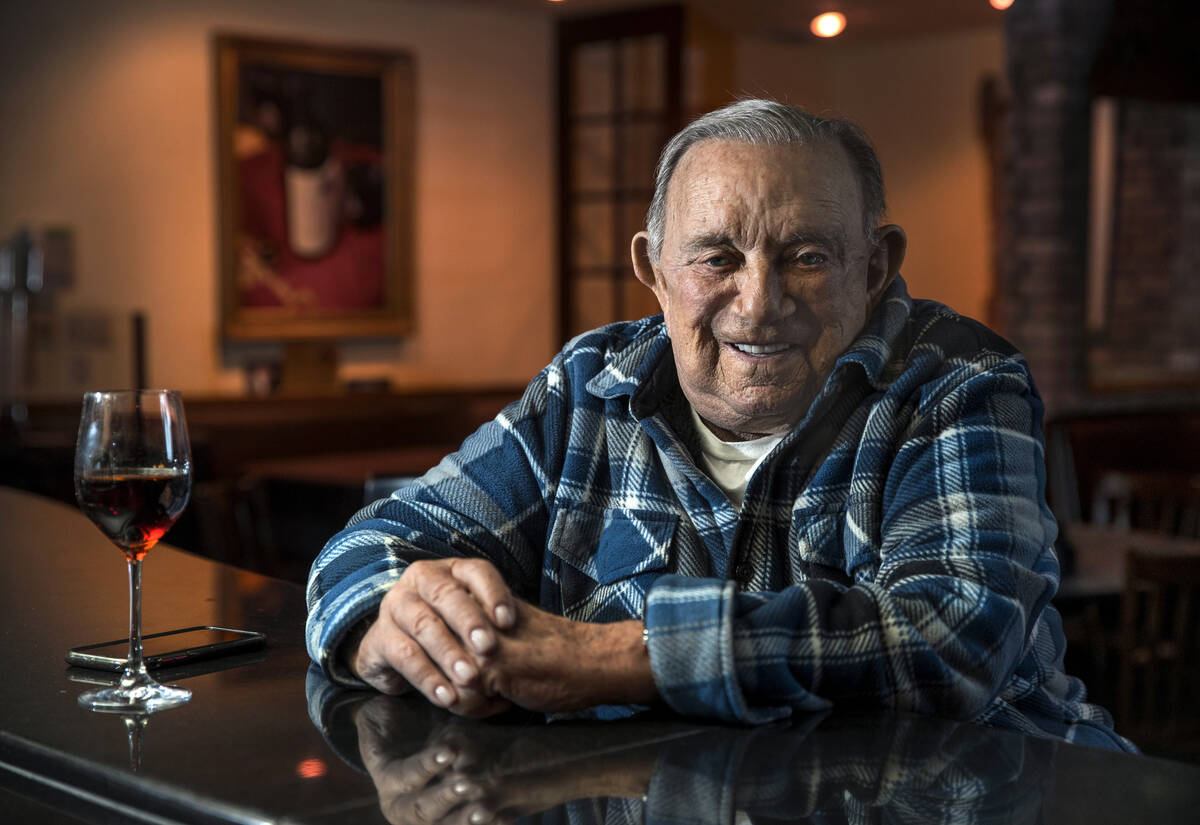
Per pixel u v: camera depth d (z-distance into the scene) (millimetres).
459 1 6648
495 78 6922
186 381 6059
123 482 943
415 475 1894
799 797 731
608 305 6953
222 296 6086
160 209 5953
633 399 1254
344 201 6434
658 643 886
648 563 1213
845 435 1177
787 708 897
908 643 921
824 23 6785
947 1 6684
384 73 6516
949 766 788
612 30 6746
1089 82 5180
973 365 1162
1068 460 4660
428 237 6773
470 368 6988
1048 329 5203
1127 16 5207
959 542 1047
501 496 1285
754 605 913
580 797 731
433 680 895
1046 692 1218
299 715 909
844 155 1165
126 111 5855
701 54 7109
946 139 7688
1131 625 2986
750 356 1169
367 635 955
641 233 1310
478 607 905
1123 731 2975
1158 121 5516
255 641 1124
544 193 7156
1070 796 733
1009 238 5336
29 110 5652
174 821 751
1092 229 5426
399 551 1110
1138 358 5590
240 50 6070
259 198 6180
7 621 1234
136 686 975
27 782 833
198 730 873
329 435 5875
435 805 718
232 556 3205
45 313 5711
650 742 840
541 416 1315
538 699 880
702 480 1207
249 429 5590
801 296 1150
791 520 1193
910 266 7898
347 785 755
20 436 4738
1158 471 4914
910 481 1108
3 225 5625
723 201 1134
